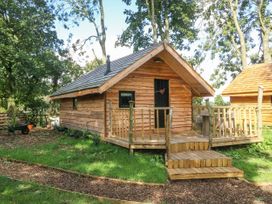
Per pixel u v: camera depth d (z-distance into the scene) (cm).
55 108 2784
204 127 1308
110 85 1193
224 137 1161
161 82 1467
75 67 3247
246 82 2186
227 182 842
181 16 3216
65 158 1022
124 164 948
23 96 2656
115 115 1260
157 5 3269
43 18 2772
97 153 1098
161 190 762
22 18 2592
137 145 1050
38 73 2525
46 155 1076
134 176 837
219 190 773
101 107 1341
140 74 1396
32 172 889
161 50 1281
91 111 1478
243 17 3294
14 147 1282
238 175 868
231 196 729
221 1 3172
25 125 1841
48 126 2472
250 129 1238
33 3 2806
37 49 2734
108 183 798
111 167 913
